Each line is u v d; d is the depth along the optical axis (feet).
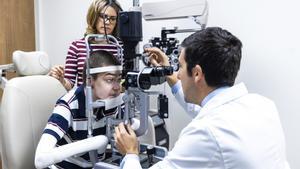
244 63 6.93
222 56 2.93
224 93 3.07
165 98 4.05
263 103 3.16
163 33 5.90
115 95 3.93
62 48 9.35
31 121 5.07
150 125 5.41
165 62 4.63
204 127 2.80
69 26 9.11
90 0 8.63
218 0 7.00
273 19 6.54
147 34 7.83
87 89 3.78
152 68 3.43
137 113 3.72
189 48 3.04
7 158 4.95
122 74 3.77
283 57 6.56
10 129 4.84
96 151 3.89
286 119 6.70
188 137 2.89
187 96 3.32
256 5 6.65
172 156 2.96
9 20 8.80
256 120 2.91
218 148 2.72
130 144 3.45
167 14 6.01
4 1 8.63
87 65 3.78
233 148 2.70
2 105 5.01
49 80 5.60
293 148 6.69
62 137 4.00
